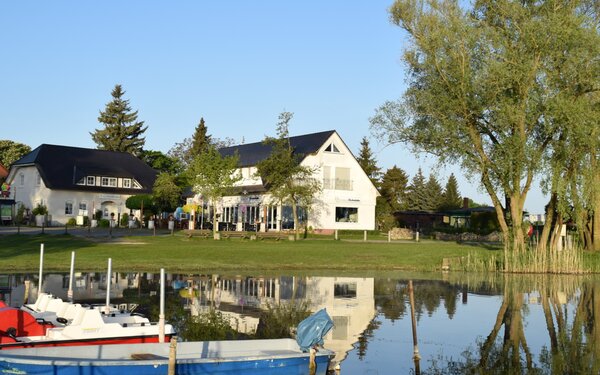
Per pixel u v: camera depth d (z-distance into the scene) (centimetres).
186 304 2461
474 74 4038
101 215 7875
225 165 6056
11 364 1273
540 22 3897
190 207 6938
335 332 2045
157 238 5297
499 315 2439
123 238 5153
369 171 11038
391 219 7906
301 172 6188
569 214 4234
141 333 1623
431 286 3325
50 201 7594
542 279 3791
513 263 4147
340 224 6900
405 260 4409
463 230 7606
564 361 1722
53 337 1549
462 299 2856
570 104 3844
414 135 4344
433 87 4200
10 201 7469
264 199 6688
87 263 3578
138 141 11712
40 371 1259
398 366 1639
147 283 3038
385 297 2852
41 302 1908
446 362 1691
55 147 8250
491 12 4162
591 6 4078
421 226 8994
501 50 4012
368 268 4128
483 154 4212
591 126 3875
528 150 3953
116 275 3288
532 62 3928
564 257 4169
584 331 2138
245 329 2002
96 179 7969
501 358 1750
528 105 3953
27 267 3381
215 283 3147
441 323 2252
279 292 2897
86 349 1428
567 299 2905
